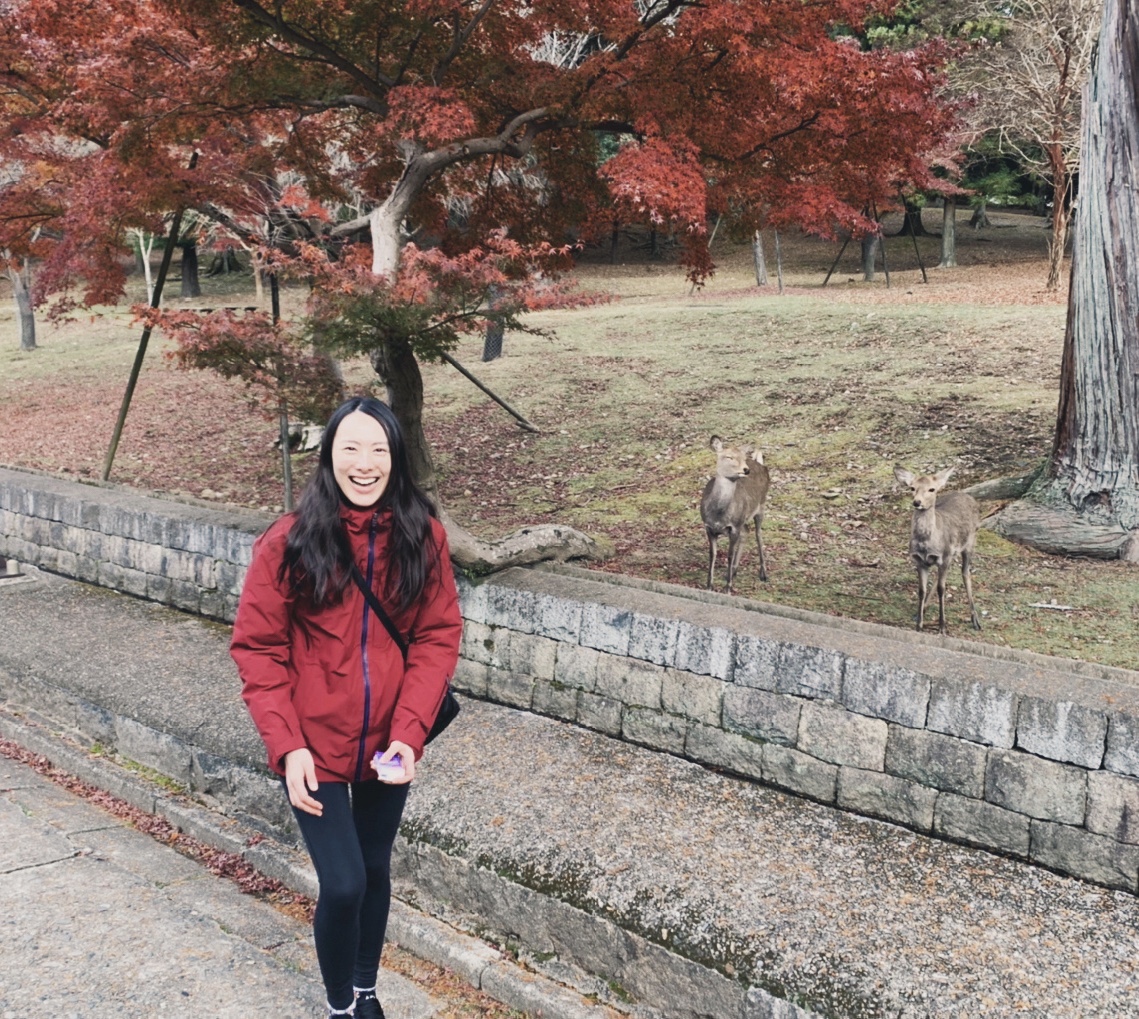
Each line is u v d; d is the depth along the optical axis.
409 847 3.80
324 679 2.56
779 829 3.81
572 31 7.57
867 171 7.12
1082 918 3.22
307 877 3.95
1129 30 7.19
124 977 3.03
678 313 18.61
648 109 6.75
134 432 13.78
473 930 3.60
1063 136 19.56
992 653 5.04
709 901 3.24
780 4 6.30
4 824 4.27
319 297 5.43
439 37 7.37
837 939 3.04
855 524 7.97
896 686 3.85
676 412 11.66
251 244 8.88
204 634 6.30
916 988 2.81
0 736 5.57
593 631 4.77
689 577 7.13
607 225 8.18
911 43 23.80
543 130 7.39
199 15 6.94
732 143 6.99
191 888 3.88
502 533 8.30
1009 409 10.06
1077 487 7.48
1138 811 3.35
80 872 3.79
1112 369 7.22
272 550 2.52
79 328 24.66
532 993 3.27
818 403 11.25
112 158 7.59
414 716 2.56
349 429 2.53
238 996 2.96
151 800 4.69
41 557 8.05
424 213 8.26
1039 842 3.56
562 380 13.77
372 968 2.76
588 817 3.84
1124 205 7.15
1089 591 6.55
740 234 7.54
